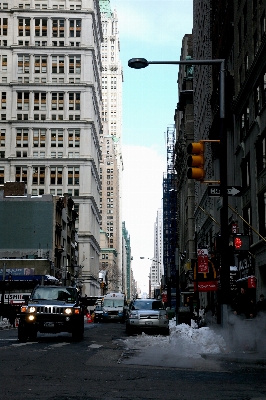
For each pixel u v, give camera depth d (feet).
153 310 95.86
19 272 238.48
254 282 109.29
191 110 312.71
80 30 436.35
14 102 428.56
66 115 430.61
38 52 431.43
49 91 430.20
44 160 424.87
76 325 65.36
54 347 54.95
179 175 372.99
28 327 63.93
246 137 124.88
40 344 59.21
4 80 430.20
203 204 225.35
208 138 199.31
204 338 52.90
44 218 287.28
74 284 354.54
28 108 429.38
